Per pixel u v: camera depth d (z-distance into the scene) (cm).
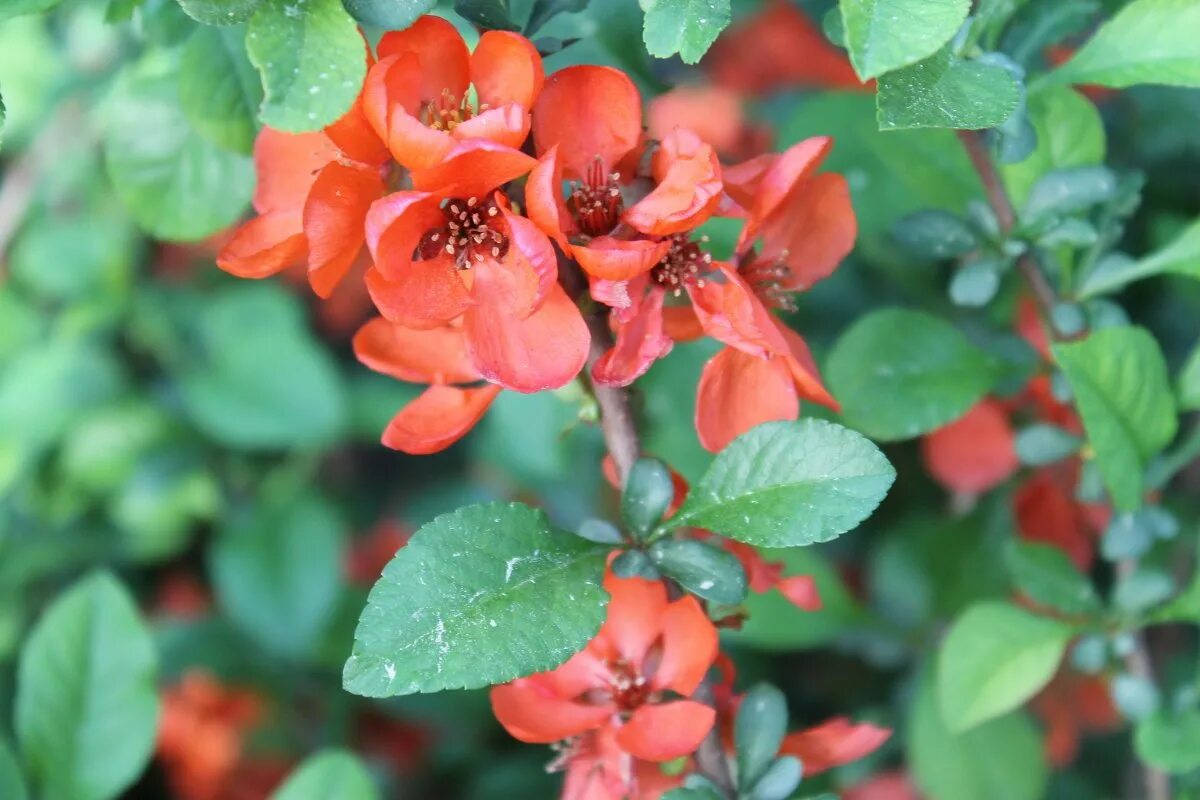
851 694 74
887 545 70
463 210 52
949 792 65
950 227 57
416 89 51
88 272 82
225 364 80
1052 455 60
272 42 50
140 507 83
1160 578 59
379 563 83
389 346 54
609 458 55
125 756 59
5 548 80
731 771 54
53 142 78
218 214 58
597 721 54
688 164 51
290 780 58
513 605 51
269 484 83
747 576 54
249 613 75
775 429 52
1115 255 58
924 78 50
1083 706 70
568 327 52
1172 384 58
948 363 60
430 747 77
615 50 63
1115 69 54
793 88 76
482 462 82
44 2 51
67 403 80
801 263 55
